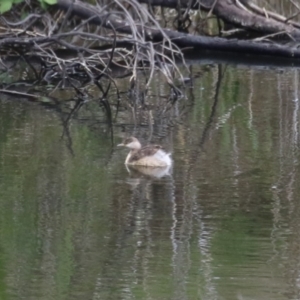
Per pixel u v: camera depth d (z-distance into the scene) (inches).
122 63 870.4
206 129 601.6
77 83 794.8
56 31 908.0
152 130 602.5
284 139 561.9
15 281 346.0
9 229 403.9
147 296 328.8
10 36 809.5
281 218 411.5
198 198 443.2
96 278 347.3
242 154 526.9
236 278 343.9
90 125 622.2
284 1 1070.4
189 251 373.1
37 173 491.5
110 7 923.4
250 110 665.6
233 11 984.9
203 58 952.3
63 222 412.5
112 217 418.0
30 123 627.2
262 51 948.6
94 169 498.6
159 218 415.5
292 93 735.1
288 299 322.7
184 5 997.2
